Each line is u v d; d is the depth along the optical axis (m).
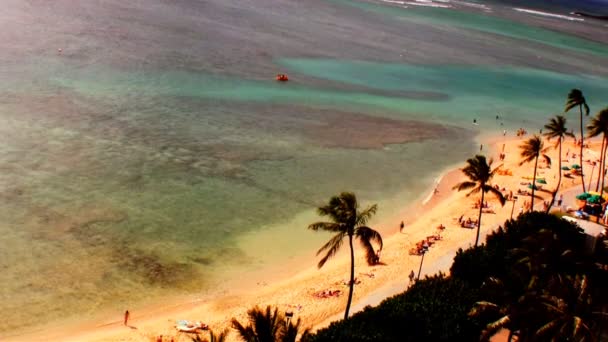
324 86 136.50
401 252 66.56
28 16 153.12
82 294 52.38
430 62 181.00
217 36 168.00
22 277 53.16
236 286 57.06
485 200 84.69
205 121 100.88
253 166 85.50
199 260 60.53
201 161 84.06
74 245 59.12
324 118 113.38
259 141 95.69
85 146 82.19
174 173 78.81
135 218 66.12
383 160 96.69
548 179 96.44
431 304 46.31
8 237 58.50
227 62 142.88
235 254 62.66
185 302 53.59
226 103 112.88
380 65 166.88
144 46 144.25
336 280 59.50
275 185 80.50
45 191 68.38
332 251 48.75
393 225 74.19
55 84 106.50
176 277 57.12
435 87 153.25
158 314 51.34
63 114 92.56
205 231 66.06
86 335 47.34
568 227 64.38
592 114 147.75
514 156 107.44
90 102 100.25
